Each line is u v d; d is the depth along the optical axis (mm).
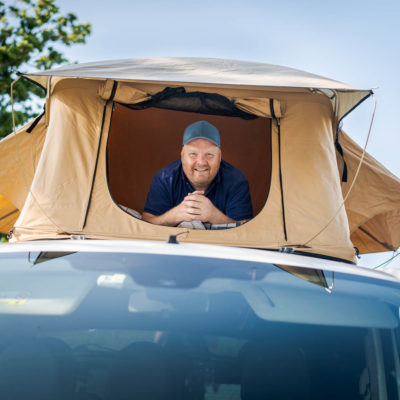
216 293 2186
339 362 2037
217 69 4059
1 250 2514
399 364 2150
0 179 5277
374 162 5312
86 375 1841
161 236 3760
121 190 5633
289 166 4055
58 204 3822
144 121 5824
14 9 19891
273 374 1949
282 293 2264
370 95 3910
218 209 4059
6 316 2012
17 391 1799
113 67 4000
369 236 6152
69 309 2055
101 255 2414
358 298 2355
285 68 4297
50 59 19578
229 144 5781
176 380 1851
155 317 2039
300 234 3859
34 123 5059
